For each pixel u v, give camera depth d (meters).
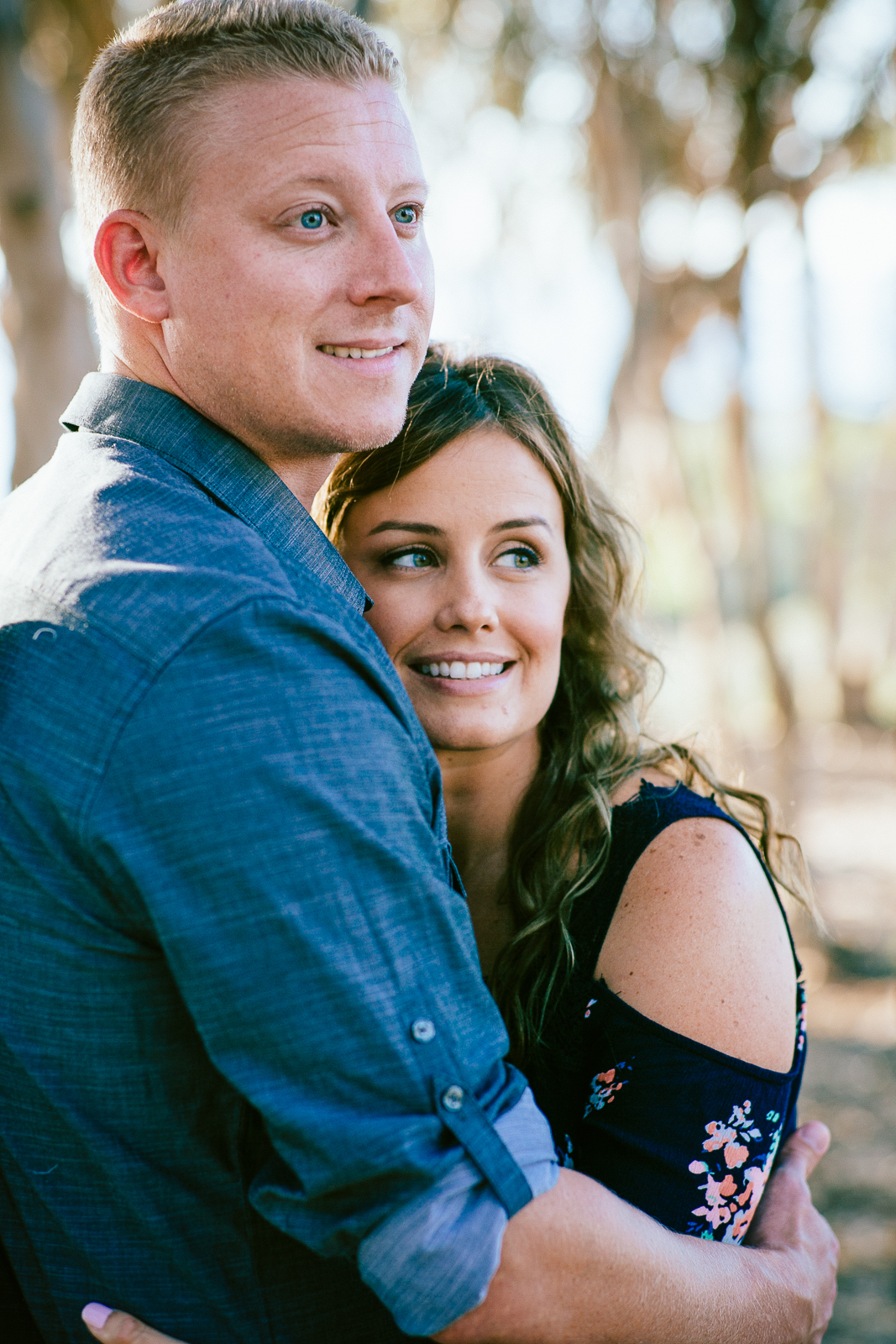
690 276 6.93
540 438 1.53
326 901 0.93
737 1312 1.15
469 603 1.46
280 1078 0.92
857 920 8.55
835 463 13.62
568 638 1.72
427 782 1.11
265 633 0.99
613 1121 1.30
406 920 0.97
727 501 7.93
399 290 1.14
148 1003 0.99
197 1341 1.05
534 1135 0.98
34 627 1.01
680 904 1.34
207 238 1.11
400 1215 0.90
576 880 1.40
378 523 1.49
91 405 1.20
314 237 1.12
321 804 0.94
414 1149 0.90
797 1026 1.46
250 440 1.18
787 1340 1.22
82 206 1.21
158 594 0.98
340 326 1.14
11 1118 1.04
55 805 0.95
